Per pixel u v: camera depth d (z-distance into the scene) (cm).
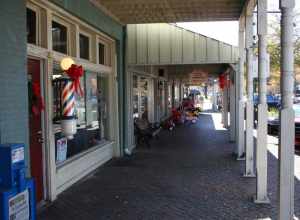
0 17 523
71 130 702
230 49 1214
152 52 1228
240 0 924
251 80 880
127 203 693
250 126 888
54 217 622
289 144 483
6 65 537
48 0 679
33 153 664
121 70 1170
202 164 1044
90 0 871
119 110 1161
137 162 1074
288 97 479
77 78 711
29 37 653
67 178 795
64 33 815
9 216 462
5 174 471
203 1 930
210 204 685
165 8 1001
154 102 1927
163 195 742
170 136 1708
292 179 487
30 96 649
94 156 971
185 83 4044
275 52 2988
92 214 637
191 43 1223
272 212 640
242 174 915
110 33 1050
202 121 2536
